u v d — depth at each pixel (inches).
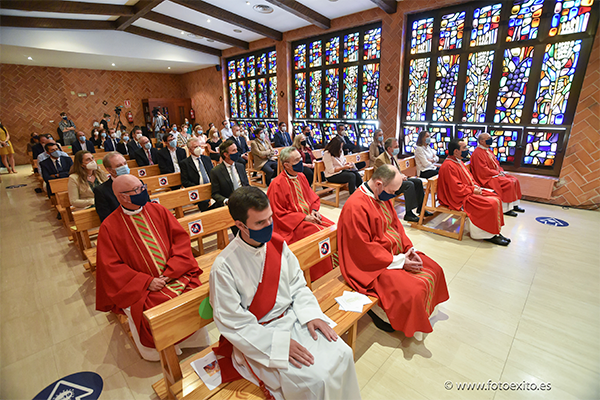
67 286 120.5
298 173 127.9
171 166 215.3
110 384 76.5
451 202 159.0
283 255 64.6
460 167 158.7
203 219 109.0
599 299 106.9
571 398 71.1
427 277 84.7
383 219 91.4
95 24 346.6
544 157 211.3
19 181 319.9
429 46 248.7
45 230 179.9
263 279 59.6
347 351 58.4
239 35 375.6
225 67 460.8
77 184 140.4
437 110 255.1
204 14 320.2
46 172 201.5
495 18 214.7
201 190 147.3
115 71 510.0
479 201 148.6
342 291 86.2
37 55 363.9
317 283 101.4
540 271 125.2
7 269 134.4
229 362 60.7
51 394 73.9
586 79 184.7
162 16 328.2
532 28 201.3
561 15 190.1
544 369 79.1
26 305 108.8
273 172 249.8
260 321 59.9
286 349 54.2
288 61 357.1
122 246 77.9
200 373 59.5
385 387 74.2
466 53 231.0
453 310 102.2
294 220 117.7
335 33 311.6
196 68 497.0
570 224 172.7
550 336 90.3
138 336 78.8
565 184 201.6
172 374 59.2
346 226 87.3
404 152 283.7
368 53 292.5
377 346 87.7
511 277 121.2
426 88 257.9
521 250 143.5
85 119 495.2
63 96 471.8
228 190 146.1
